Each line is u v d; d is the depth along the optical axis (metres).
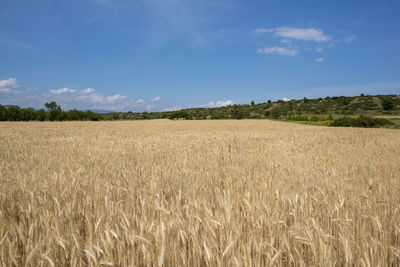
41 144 10.48
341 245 2.00
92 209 2.74
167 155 7.25
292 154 7.61
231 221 2.15
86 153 7.53
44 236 1.98
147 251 1.80
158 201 2.80
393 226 2.33
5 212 2.58
